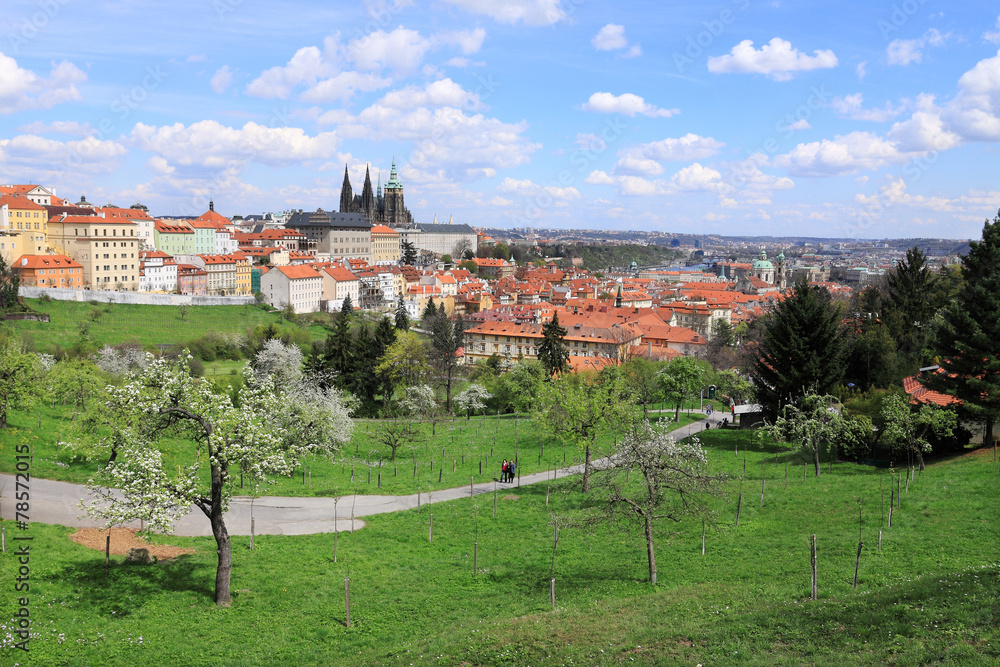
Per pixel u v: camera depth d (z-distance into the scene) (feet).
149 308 649.61
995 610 91.35
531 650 101.76
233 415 125.49
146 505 119.03
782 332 271.28
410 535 163.63
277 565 140.56
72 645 103.91
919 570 119.14
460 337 624.59
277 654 106.83
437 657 101.96
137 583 125.29
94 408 185.16
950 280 430.20
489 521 174.40
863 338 335.26
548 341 458.09
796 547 140.67
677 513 165.68
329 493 200.13
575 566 143.54
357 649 109.40
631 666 92.73
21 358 225.56
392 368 424.87
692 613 110.22
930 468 194.29
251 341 556.92
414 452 265.95
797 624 98.89
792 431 225.56
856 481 187.32
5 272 574.15
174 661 102.99
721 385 362.12
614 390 226.79
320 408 231.71
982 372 210.38
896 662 82.99
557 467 240.12
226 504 126.00
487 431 313.12
